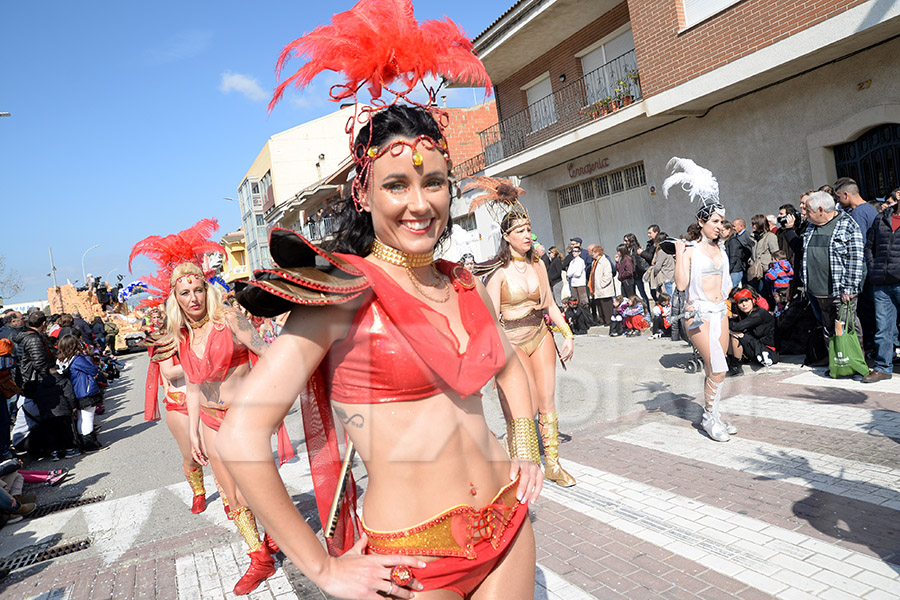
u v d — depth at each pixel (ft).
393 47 4.17
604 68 42.73
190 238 11.03
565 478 11.96
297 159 107.04
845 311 18.11
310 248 3.74
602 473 11.98
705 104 33.71
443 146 4.30
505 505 4.58
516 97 52.03
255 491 3.71
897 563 9.00
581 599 9.13
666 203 38.58
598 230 45.96
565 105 46.44
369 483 4.34
